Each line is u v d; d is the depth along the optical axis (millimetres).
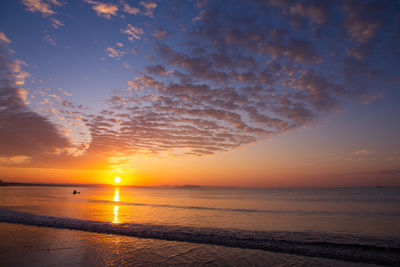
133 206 32594
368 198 60188
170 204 38406
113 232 12133
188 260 7934
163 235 11734
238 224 17422
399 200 50500
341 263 7898
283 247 9828
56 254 8312
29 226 13398
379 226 17078
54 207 26344
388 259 8383
